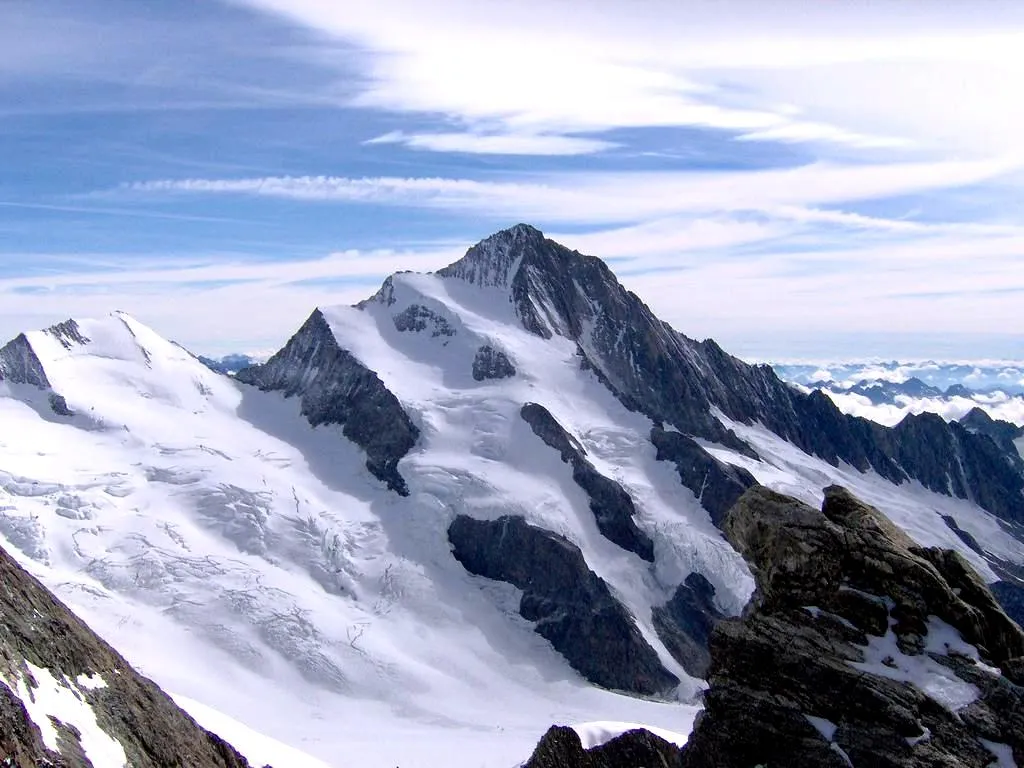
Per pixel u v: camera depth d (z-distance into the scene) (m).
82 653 37.44
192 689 141.62
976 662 38.44
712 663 41.59
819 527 41.56
